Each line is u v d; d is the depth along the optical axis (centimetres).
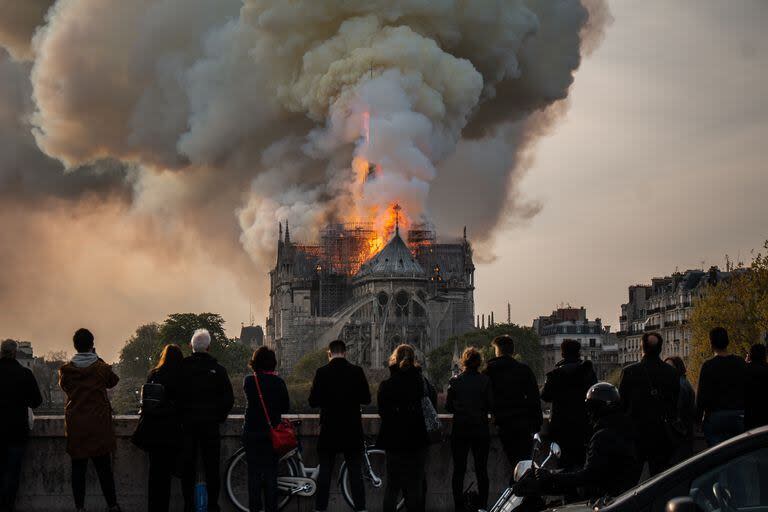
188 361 2692
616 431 1920
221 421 2700
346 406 2622
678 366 2900
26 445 2834
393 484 2548
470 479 3034
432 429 2539
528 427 2722
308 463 2934
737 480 1465
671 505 1385
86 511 2925
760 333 11838
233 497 2880
